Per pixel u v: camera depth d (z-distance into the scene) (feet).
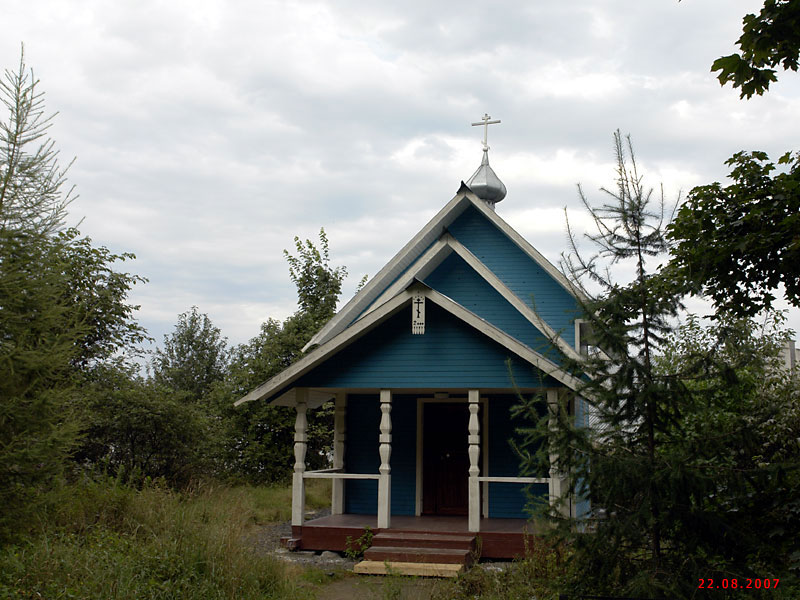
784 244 32.81
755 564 27.02
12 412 29.94
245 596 30.89
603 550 23.86
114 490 41.09
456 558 43.11
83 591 26.84
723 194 34.94
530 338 56.70
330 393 58.29
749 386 33.73
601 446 25.02
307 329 101.14
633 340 24.72
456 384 47.47
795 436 30.96
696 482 22.79
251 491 77.20
